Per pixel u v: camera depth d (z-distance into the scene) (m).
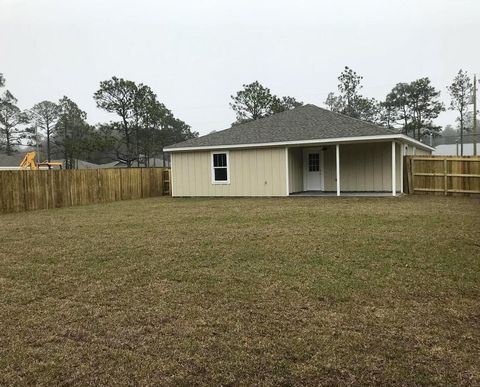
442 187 15.41
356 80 38.91
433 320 3.47
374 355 2.88
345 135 15.23
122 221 10.14
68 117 47.25
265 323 3.48
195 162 18.45
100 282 4.82
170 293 4.34
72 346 3.14
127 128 36.97
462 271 4.86
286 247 6.35
